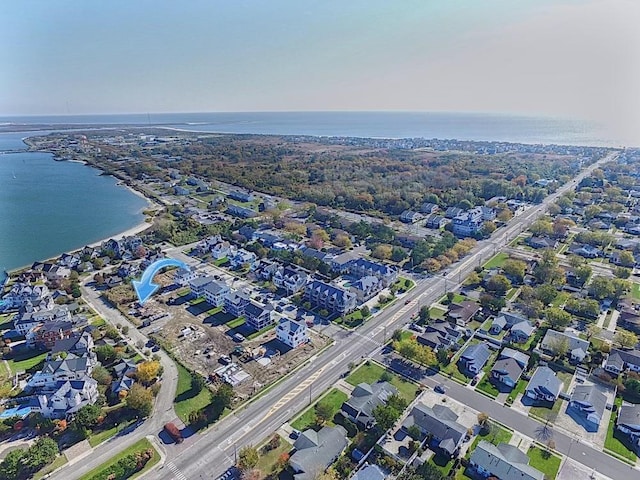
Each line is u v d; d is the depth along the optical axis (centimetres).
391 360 11975
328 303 14712
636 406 9738
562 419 9744
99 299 15575
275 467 8325
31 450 8288
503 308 14650
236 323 13900
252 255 18950
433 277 17262
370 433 9200
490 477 7994
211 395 10512
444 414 9512
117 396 10319
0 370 11456
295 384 10938
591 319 14000
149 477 8175
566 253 19662
